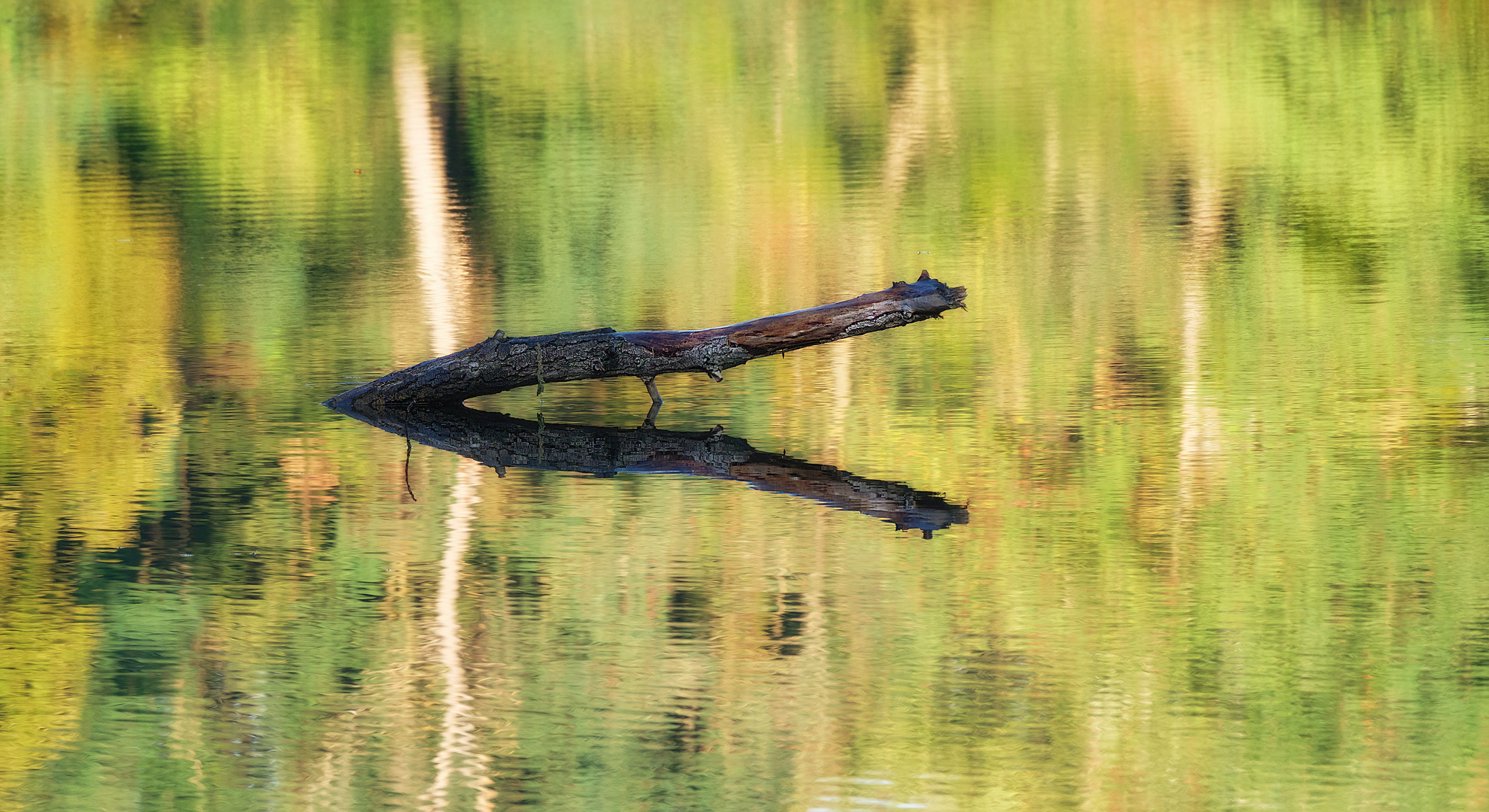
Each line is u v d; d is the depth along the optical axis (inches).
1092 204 1098.1
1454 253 930.7
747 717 406.6
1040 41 1824.6
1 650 448.5
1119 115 1416.1
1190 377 700.7
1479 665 422.3
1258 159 1234.6
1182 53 1731.1
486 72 1716.3
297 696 422.3
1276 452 595.8
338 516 550.6
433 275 938.7
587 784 379.2
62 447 628.4
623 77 1676.9
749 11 2078.0
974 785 375.6
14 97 1592.0
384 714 412.2
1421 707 402.3
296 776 385.4
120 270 952.9
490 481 588.1
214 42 1892.2
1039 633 448.8
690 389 715.4
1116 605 466.0
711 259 971.9
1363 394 666.2
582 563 503.8
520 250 1005.2
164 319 838.5
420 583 491.2
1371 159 1216.8
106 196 1187.9
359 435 648.4
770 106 1502.2
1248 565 490.6
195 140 1411.2
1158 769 379.6
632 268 949.2
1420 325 776.3
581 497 568.7
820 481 582.6
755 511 550.3
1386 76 1568.7
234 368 745.6
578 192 1184.8
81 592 486.3
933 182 1181.7
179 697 423.5
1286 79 1566.2
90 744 400.5
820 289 888.9
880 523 536.4
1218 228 1017.5
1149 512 538.9
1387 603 461.1
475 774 383.2
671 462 610.2
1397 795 366.0
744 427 653.3
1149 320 802.8
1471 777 373.7
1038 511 544.7
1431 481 558.3
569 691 418.9
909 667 430.9
